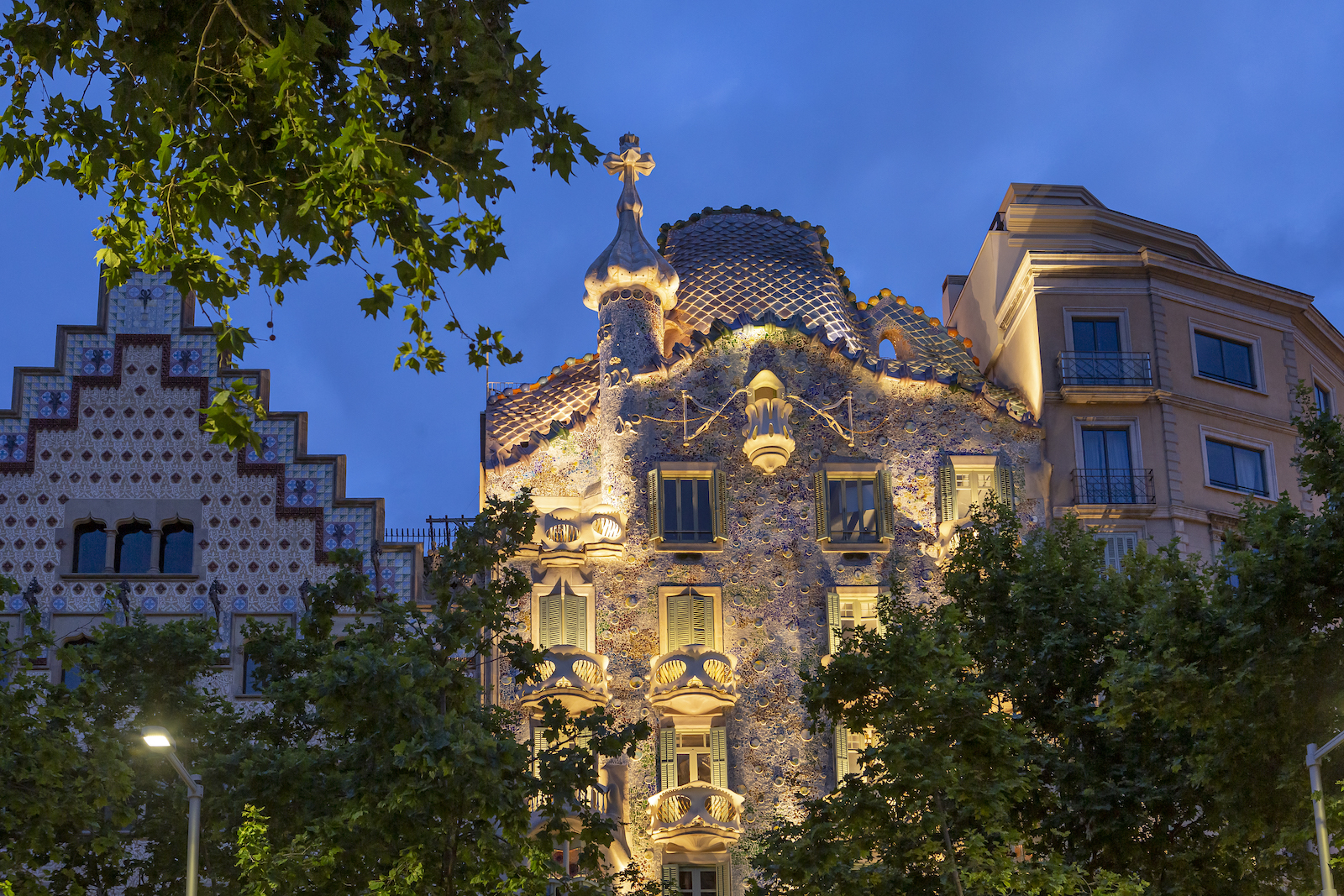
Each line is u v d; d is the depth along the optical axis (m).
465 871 26.72
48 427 38.97
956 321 50.94
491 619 27.64
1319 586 26.95
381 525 38.97
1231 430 43.69
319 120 14.52
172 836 28.20
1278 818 26.88
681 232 46.28
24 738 25.27
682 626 39.09
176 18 14.59
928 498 40.97
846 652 28.30
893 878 27.47
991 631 32.22
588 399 42.50
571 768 26.56
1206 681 26.33
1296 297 45.78
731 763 37.88
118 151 15.15
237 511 38.84
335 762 27.19
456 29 15.77
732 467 40.69
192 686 30.12
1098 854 29.72
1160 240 47.50
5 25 14.41
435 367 16.88
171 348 40.00
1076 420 42.31
